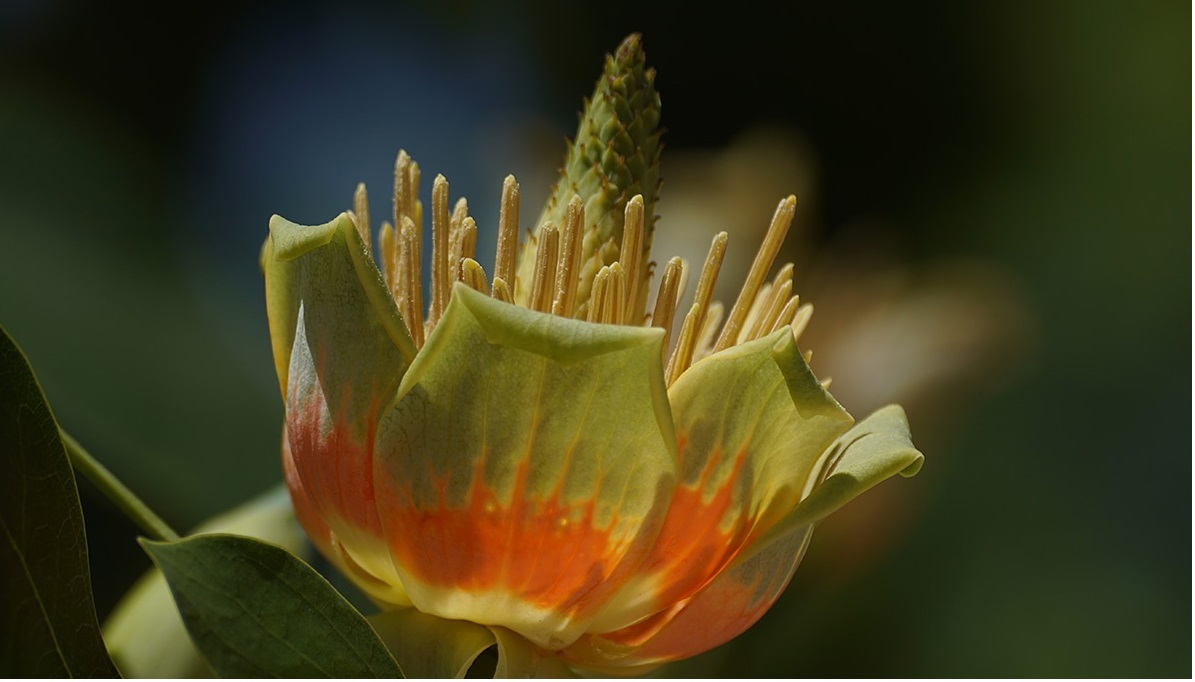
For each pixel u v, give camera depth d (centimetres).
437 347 28
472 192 85
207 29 78
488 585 29
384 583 30
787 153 51
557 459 28
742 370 28
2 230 55
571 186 30
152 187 68
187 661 33
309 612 28
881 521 46
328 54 84
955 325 51
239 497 53
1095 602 83
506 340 28
